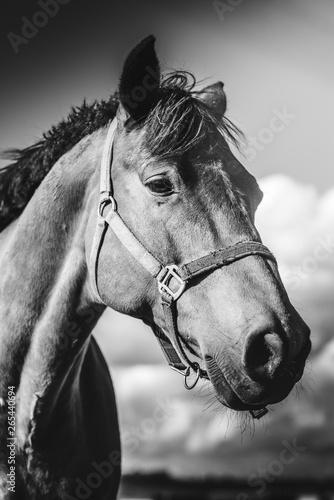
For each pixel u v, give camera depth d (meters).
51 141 2.58
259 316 1.96
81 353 2.49
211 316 2.05
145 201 2.18
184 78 2.33
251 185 2.23
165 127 2.13
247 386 1.96
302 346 1.96
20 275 2.45
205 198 2.10
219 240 2.08
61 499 2.45
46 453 2.42
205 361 2.07
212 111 2.29
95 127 2.49
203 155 2.13
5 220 2.62
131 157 2.24
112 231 2.26
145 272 2.19
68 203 2.44
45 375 2.38
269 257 2.09
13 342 2.43
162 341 2.34
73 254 2.42
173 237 2.12
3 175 2.68
